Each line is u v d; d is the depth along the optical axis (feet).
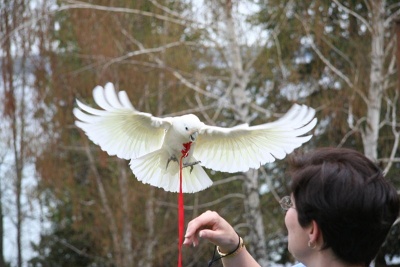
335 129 41.60
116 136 8.65
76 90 44.06
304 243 8.41
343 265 8.17
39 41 42.34
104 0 42.14
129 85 42.14
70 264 65.05
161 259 52.37
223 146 9.01
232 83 40.68
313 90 42.55
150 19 42.91
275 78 43.34
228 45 40.81
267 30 44.29
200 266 56.44
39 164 45.06
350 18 42.24
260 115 46.42
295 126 8.47
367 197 7.93
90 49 41.27
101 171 54.49
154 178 9.03
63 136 45.47
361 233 8.00
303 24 39.91
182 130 8.73
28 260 65.62
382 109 46.11
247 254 9.96
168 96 45.14
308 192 8.13
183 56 42.01
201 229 9.86
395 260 53.26
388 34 42.68
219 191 50.55
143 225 52.85
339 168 8.11
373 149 38.91
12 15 41.50
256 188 42.52
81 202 51.96
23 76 44.86
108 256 55.47
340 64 43.29
